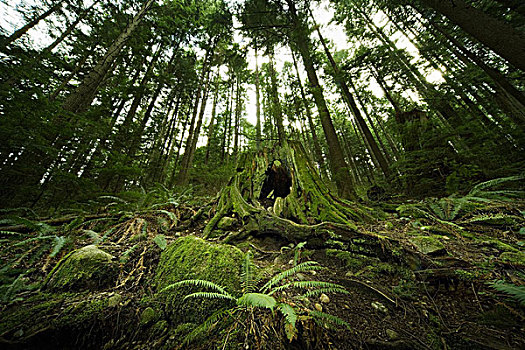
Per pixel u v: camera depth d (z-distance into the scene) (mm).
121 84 7738
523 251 2090
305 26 8148
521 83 5914
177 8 11492
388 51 9109
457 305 1579
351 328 1489
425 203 4004
